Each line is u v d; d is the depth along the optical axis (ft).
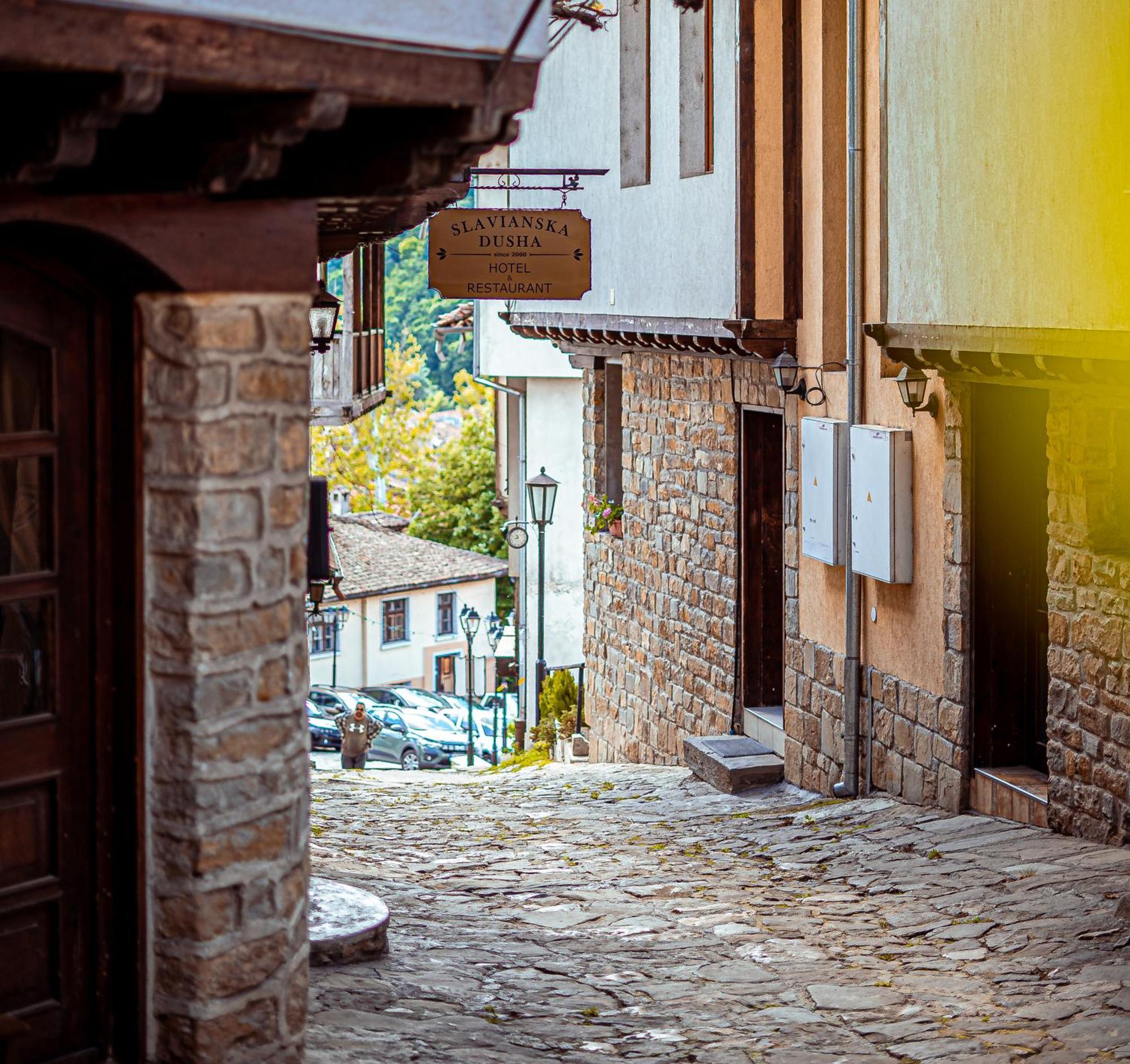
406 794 48.06
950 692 33.12
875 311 35.83
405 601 161.79
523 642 81.46
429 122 14.01
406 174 14.19
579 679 61.00
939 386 32.91
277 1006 15.75
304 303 15.37
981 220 27.66
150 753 15.08
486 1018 20.12
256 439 15.10
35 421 15.01
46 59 11.30
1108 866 26.35
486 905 28.35
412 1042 18.40
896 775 35.91
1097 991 20.35
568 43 50.96
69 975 15.52
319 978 21.07
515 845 35.88
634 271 46.09
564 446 77.61
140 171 13.88
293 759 15.71
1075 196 24.58
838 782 38.52
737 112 38.75
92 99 11.90
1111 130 23.57
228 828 15.19
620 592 54.34
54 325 14.92
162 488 14.84
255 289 14.97
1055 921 23.89
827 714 39.01
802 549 39.24
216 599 14.90
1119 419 27.94
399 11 13.14
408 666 162.81
